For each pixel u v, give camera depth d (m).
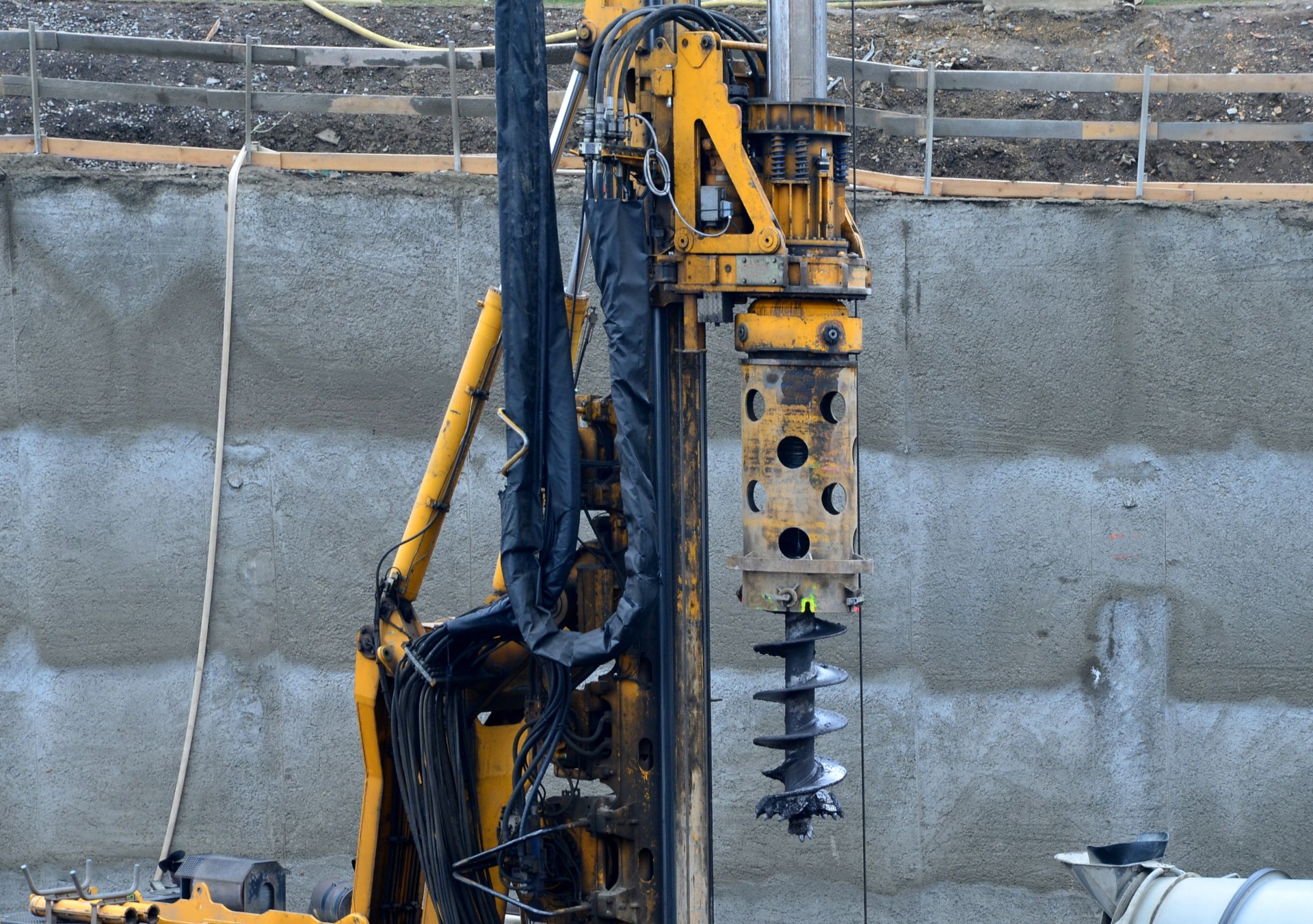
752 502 6.54
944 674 12.08
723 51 6.64
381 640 7.68
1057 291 12.08
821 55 6.69
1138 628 11.96
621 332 6.48
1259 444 11.95
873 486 12.15
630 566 6.52
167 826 12.09
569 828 7.09
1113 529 12.00
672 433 6.79
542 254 6.67
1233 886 6.62
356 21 16.12
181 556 12.20
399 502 12.16
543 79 6.68
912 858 12.01
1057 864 11.88
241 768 12.09
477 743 7.74
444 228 12.23
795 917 12.02
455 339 12.23
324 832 12.04
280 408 12.22
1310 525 11.84
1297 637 11.84
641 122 6.68
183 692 12.14
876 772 12.05
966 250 12.12
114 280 12.22
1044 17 15.82
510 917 9.51
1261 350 11.95
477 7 16.62
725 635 12.11
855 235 6.82
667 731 6.88
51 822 12.13
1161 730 11.91
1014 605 12.04
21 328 12.20
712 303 6.61
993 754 12.00
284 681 12.11
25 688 12.15
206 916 8.20
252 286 12.20
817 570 6.45
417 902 8.16
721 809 12.06
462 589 12.13
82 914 8.21
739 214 6.65
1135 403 12.04
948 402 12.13
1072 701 11.98
